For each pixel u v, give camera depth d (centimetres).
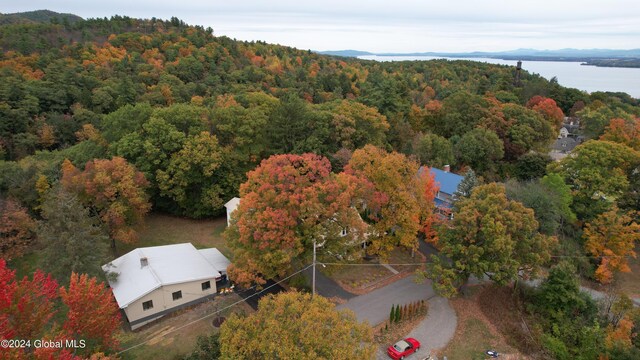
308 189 2650
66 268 2545
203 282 2792
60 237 2527
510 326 2727
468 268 2731
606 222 3522
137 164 3897
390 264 3444
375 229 3153
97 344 1884
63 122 6325
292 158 3003
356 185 2895
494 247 2638
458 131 6134
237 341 1648
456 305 2912
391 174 3072
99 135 4500
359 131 5044
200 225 4206
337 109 5250
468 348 2489
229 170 4300
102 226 3341
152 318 2605
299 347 1620
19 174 3591
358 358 1655
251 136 4438
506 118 6284
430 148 5188
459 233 2822
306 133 4775
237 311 2694
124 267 2872
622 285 3481
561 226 3706
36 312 1680
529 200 3450
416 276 2795
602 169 4075
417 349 2419
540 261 2744
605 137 5341
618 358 2311
